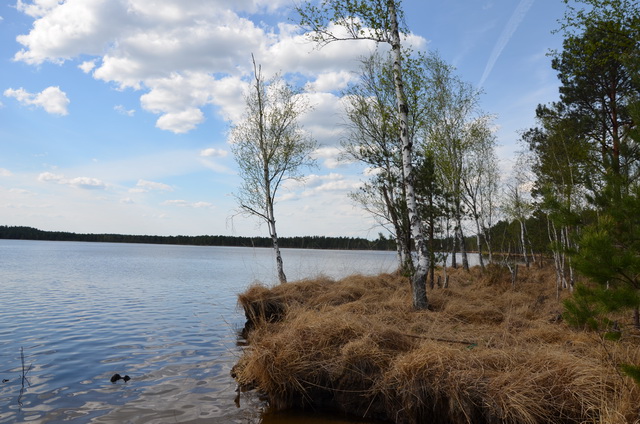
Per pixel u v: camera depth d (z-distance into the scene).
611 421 3.87
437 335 7.14
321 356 6.26
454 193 19.16
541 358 5.24
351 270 16.09
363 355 5.97
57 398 6.28
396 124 13.56
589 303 5.24
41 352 8.98
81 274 30.12
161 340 10.38
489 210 22.34
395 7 10.59
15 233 198.62
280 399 6.10
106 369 7.82
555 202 5.89
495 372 5.13
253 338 7.68
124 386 6.89
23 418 5.53
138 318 13.40
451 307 9.62
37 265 37.97
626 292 4.36
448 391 5.05
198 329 11.87
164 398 6.36
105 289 21.44
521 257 29.39
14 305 15.41
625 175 5.66
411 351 6.16
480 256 21.75
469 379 5.02
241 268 40.94
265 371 6.18
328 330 6.68
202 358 8.77
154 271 35.50
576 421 4.31
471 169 22.36
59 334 10.77
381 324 7.05
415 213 10.17
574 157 11.99
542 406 4.52
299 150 18.27
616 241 4.93
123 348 9.48
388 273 17.20
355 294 12.49
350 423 5.50
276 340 6.57
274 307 12.17
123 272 33.34
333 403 5.96
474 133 21.17
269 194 17.95
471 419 4.82
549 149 13.63
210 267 42.91
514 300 11.72
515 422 4.50
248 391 6.69
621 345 5.38
